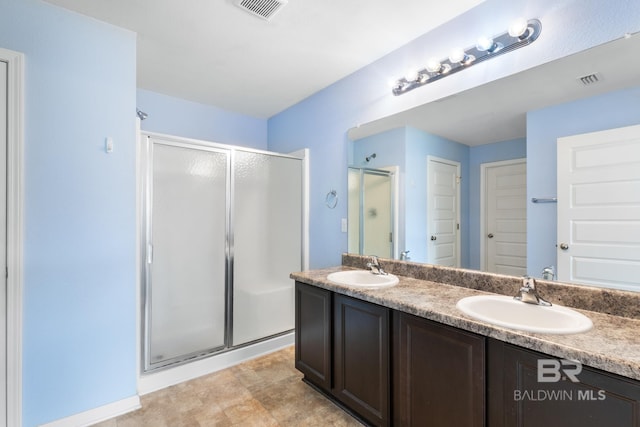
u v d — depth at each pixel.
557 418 1.03
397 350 1.54
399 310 1.51
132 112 1.94
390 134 2.24
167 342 2.25
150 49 2.17
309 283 2.07
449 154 1.90
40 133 1.64
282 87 2.82
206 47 2.15
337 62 2.37
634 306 1.25
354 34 2.01
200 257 2.41
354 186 2.55
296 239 3.02
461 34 1.81
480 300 1.52
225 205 2.54
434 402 1.38
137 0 1.66
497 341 1.18
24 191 1.60
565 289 1.43
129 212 1.93
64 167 1.71
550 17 1.48
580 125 1.41
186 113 3.11
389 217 2.27
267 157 2.82
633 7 1.26
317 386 2.12
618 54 1.30
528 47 1.55
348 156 2.60
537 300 1.42
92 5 1.69
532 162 1.57
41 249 1.65
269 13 1.79
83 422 1.76
